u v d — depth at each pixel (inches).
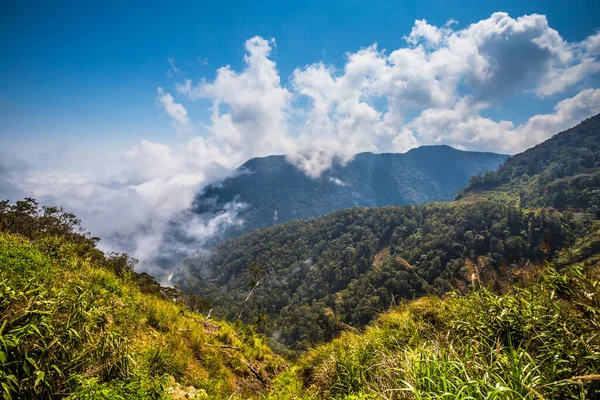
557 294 128.7
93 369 122.3
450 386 94.8
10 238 294.7
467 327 149.5
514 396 86.6
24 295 117.0
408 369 122.2
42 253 266.8
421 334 187.6
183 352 245.8
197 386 213.6
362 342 211.9
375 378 159.8
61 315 132.4
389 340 197.2
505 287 155.3
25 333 100.7
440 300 211.6
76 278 234.7
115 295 255.9
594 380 80.9
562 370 91.5
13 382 91.9
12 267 194.5
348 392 166.6
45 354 106.1
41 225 661.9
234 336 426.0
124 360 142.3
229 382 263.3
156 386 141.6
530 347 123.3
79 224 760.3
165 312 297.7
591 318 106.4
